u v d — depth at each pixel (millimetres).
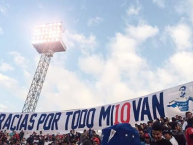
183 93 16359
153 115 17312
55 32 45969
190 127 6605
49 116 23984
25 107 40281
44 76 43594
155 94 18141
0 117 25719
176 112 16078
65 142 11023
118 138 2738
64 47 46031
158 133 5016
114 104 20625
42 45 46281
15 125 24703
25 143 21734
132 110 18922
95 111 21516
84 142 4246
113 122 19516
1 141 21688
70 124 22281
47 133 22922
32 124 24125
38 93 41969
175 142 6918
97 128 20375
